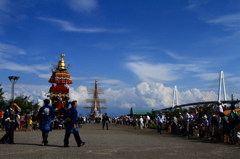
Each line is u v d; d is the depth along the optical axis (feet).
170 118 99.66
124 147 39.68
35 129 102.89
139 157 29.43
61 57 186.19
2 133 70.49
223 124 50.65
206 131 62.95
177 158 29.12
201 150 37.14
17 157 28.12
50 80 177.06
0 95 115.96
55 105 165.68
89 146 40.45
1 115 88.79
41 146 39.60
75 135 39.52
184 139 60.44
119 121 247.70
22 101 137.69
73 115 39.09
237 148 40.73
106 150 35.47
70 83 182.09
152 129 125.80
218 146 43.73
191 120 68.85
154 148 38.86
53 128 109.50
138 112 411.34
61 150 34.88
